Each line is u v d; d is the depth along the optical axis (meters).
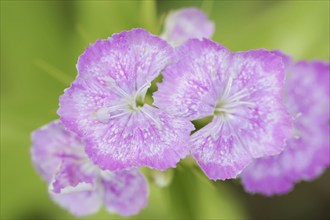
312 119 0.18
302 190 0.23
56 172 0.16
